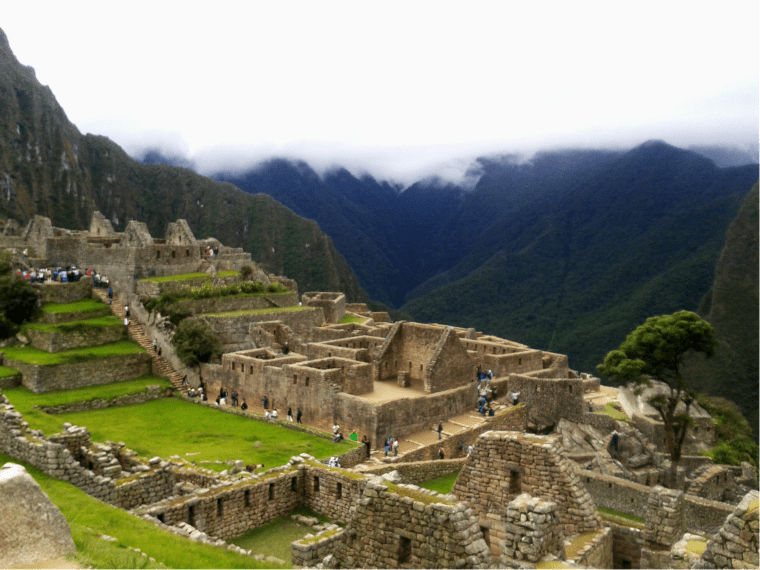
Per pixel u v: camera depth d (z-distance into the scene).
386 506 11.85
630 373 42.22
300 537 18.19
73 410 39.62
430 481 28.39
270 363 42.56
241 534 18.34
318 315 62.16
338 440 32.16
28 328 48.31
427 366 41.34
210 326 51.38
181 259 61.28
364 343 50.69
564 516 13.45
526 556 10.96
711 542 9.24
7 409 20.48
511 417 41.41
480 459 14.71
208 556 13.78
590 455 41.09
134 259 56.25
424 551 11.06
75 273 56.59
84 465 20.67
